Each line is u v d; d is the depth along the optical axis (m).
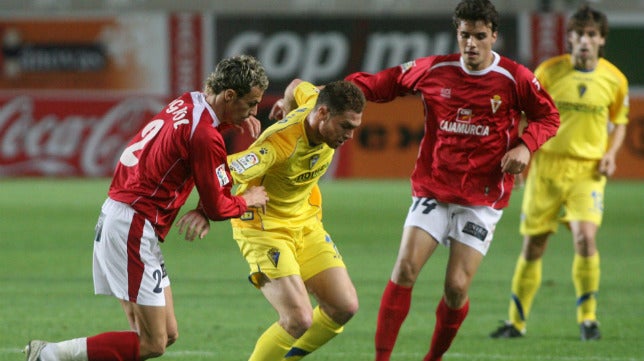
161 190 18.22
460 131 21.64
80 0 83.19
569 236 49.34
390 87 22.56
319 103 19.27
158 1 83.31
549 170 27.47
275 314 29.47
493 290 34.22
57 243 45.09
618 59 72.38
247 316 29.16
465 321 29.11
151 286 18.25
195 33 73.38
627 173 73.31
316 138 19.55
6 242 45.31
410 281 21.50
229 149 71.19
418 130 74.00
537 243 26.98
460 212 21.72
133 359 18.64
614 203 61.16
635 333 27.31
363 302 31.67
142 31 73.25
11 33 73.00
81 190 66.75
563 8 78.88
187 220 18.62
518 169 21.08
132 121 73.75
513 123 21.81
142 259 18.17
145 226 18.20
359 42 73.31
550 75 27.92
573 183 27.42
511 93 21.47
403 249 21.56
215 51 73.38
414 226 21.70
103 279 18.69
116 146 73.81
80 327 27.42
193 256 41.88
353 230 49.66
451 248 21.80
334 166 74.62
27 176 74.00
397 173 74.38
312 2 82.56
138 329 18.73
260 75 18.33
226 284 34.94
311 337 20.44
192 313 29.61
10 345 24.89
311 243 20.72
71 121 73.62
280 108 22.52
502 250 43.97
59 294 32.75
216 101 18.34
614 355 24.48
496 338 26.70
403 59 73.25
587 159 27.52
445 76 21.77
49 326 27.50
